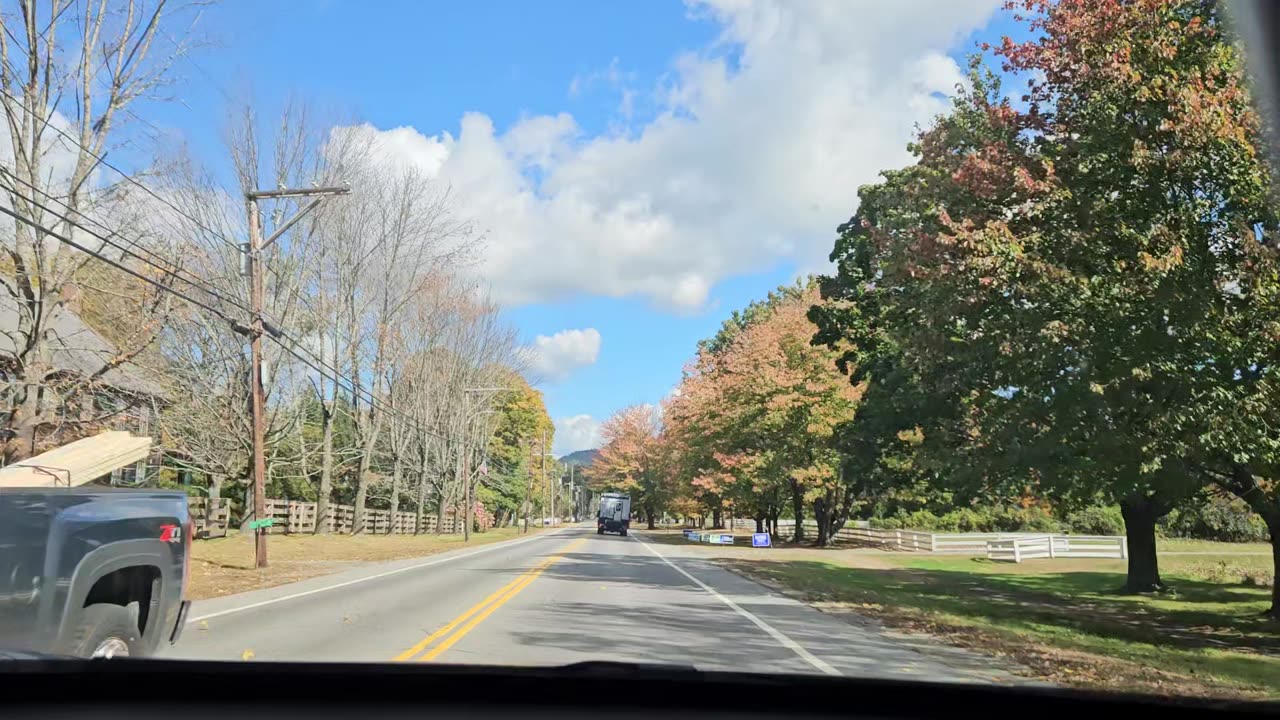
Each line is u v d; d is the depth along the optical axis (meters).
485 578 20.39
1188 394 12.49
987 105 16.27
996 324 14.61
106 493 6.30
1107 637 14.50
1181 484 14.50
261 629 11.39
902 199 21.94
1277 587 17.08
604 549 38.53
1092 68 13.56
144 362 28.88
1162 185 13.32
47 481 6.75
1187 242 12.80
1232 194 12.83
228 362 31.09
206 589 17.11
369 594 16.34
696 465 56.25
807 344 42.38
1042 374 14.27
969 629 13.86
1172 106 12.55
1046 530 57.84
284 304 32.62
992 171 15.06
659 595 17.30
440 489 58.41
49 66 20.08
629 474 102.06
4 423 20.81
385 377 47.41
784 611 15.43
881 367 28.03
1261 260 12.30
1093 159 13.76
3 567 5.24
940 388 18.05
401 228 42.88
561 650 9.77
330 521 45.66
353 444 52.88
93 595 6.33
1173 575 29.28
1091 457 14.25
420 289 44.97
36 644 5.41
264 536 22.58
